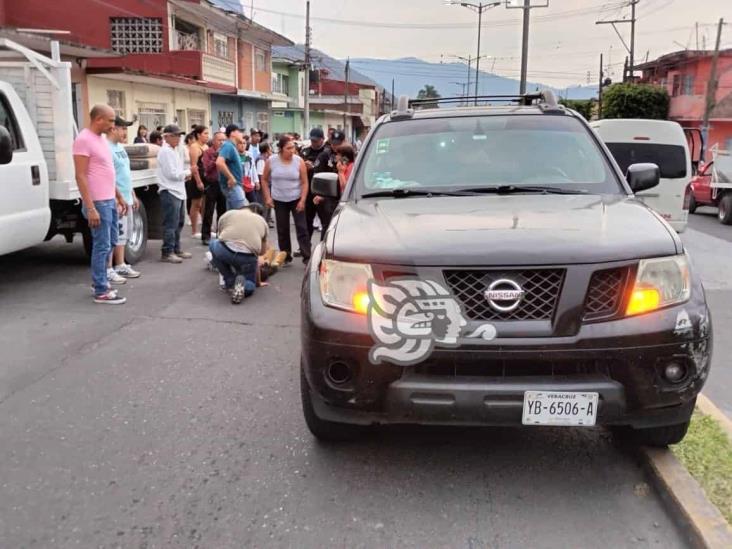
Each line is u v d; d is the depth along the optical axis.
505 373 3.04
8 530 3.03
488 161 4.47
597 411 3.01
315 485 3.43
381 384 3.10
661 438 3.49
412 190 4.26
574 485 3.44
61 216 7.84
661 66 47.97
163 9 26.58
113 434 3.99
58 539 2.97
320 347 3.17
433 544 2.96
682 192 11.62
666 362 3.04
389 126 4.91
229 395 4.61
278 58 47.59
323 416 3.32
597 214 3.59
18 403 4.43
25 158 6.94
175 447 3.83
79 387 4.71
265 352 5.55
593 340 2.96
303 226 9.12
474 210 3.72
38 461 3.66
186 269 8.90
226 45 34.34
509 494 3.36
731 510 3.03
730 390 4.92
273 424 4.14
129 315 6.59
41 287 7.69
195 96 29.94
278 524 3.10
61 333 5.96
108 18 26.28
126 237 8.31
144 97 25.17
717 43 36.50
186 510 3.20
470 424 3.08
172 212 9.20
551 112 4.97
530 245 3.08
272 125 48.44
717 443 3.66
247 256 7.26
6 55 7.56
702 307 3.14
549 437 3.95
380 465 3.64
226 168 9.79
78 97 20.64
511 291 2.98
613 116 42.72
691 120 41.34
